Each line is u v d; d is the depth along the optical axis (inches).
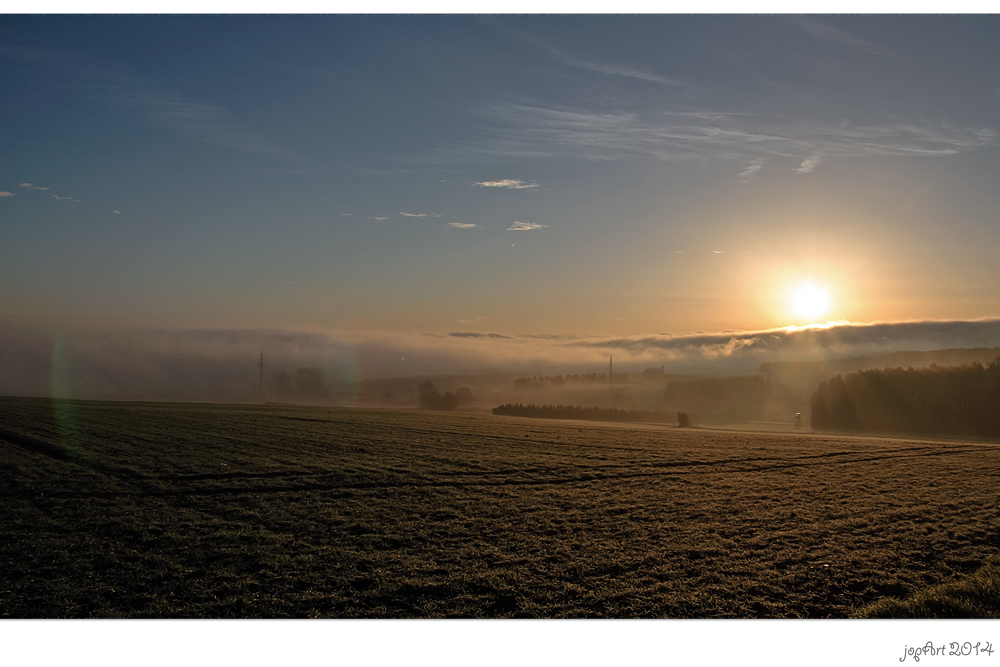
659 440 2187.5
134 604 565.3
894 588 620.1
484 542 774.5
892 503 1043.3
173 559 682.8
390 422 2578.7
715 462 1589.6
